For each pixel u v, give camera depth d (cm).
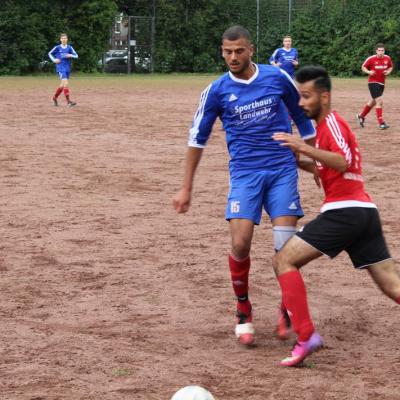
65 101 3916
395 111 3462
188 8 7588
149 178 1766
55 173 1820
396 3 6800
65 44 3553
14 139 2416
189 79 6281
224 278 1022
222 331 830
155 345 785
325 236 717
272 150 785
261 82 777
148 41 7506
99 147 2258
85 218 1363
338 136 701
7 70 6738
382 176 1798
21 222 1328
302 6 7444
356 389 675
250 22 7538
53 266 1072
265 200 796
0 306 905
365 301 933
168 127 2769
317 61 7156
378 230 735
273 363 740
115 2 7412
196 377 702
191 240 1218
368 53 6812
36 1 6950
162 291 966
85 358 746
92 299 933
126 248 1166
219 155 2141
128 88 5003
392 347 786
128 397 658
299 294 721
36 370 716
